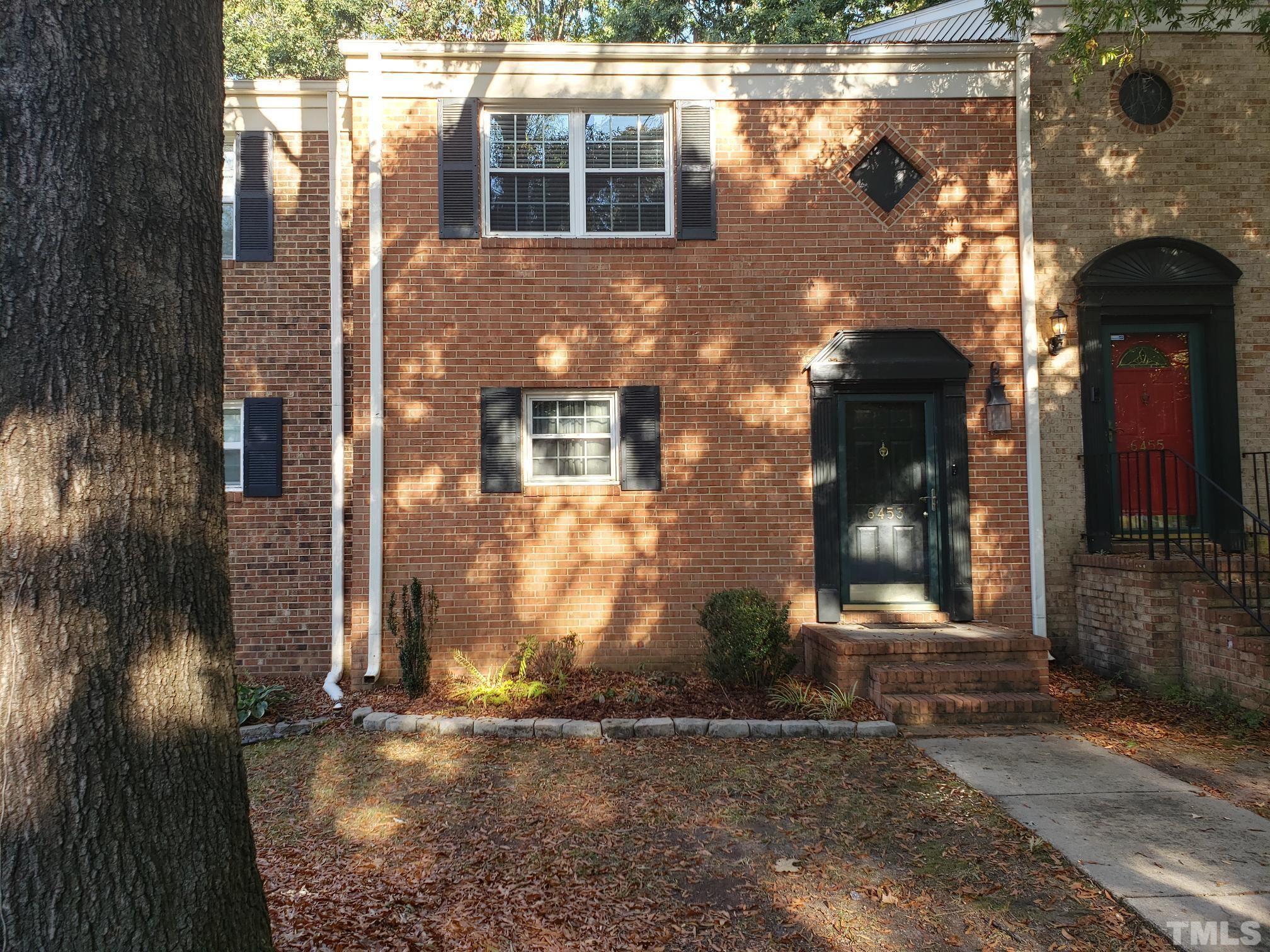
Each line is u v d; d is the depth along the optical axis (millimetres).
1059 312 7738
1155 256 7871
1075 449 7801
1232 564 7133
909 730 5820
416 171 7547
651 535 7449
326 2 16953
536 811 4457
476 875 3725
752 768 5070
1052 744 5559
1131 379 8070
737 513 7492
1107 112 7934
